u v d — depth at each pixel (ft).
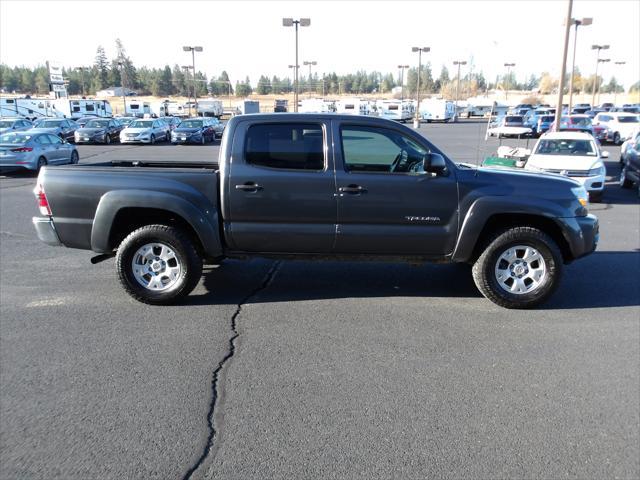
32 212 36.94
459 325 16.51
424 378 13.03
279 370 13.41
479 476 9.48
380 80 527.81
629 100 346.13
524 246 17.69
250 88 464.24
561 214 17.60
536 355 14.38
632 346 15.01
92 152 95.81
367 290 19.94
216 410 11.54
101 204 17.35
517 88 412.98
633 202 44.04
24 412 11.42
